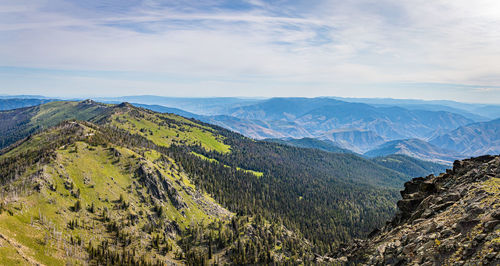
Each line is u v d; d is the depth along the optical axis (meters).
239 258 190.75
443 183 105.19
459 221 70.38
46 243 133.62
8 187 160.50
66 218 157.38
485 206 68.44
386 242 99.06
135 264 154.75
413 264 70.81
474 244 60.69
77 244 146.38
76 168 199.50
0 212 133.25
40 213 147.38
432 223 80.19
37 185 163.38
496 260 53.31
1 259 108.31
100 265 141.88
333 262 123.44
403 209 112.38
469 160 105.50
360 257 110.75
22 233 130.12
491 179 82.38
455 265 60.59
